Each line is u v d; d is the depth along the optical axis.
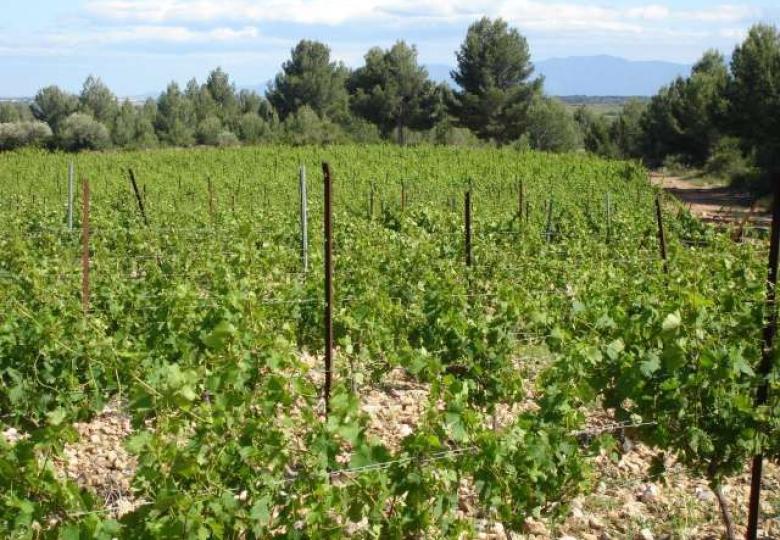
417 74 73.25
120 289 8.58
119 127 71.56
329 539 4.12
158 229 14.09
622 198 24.50
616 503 5.86
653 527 5.54
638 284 8.41
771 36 39.66
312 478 4.12
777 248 5.02
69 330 6.46
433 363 5.81
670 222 16.52
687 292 5.64
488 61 65.62
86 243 8.41
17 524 3.52
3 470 3.59
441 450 4.45
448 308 7.36
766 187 35.72
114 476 5.84
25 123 66.62
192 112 81.69
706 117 52.44
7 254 10.79
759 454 5.09
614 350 5.47
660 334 5.18
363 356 7.64
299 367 5.28
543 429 4.86
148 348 6.95
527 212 17.47
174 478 4.03
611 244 14.23
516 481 4.62
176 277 9.85
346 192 25.75
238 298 6.65
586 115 102.31
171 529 3.64
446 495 4.43
